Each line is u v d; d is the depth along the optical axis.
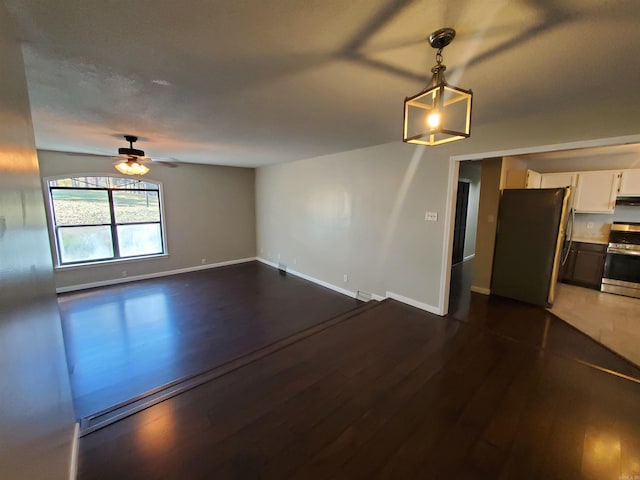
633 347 2.81
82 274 5.13
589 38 1.34
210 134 3.41
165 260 6.07
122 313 4.15
